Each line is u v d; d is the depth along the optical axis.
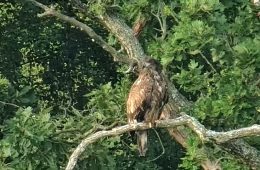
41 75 28.42
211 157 15.41
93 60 28.72
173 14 16.50
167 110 16.08
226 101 14.70
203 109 14.95
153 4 17.31
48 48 28.30
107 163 16.66
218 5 15.45
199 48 15.14
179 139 16.86
